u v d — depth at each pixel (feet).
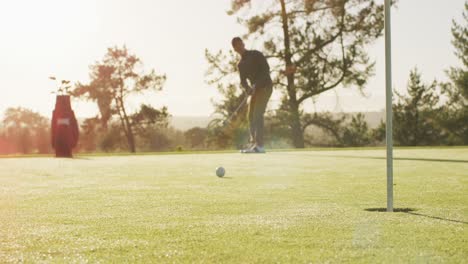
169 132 131.64
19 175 18.78
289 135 87.20
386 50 10.25
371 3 83.76
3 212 10.14
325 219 9.00
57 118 35.73
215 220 9.04
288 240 7.29
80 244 7.19
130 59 120.67
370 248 6.77
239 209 10.39
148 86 120.88
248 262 6.16
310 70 84.07
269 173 19.26
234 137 86.79
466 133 95.86
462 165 22.57
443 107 97.45
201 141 93.97
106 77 119.55
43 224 8.79
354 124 90.48
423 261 6.11
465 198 11.93
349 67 84.07
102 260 6.34
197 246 6.99
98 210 10.36
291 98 86.69
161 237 7.59
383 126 91.20
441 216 9.25
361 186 14.65
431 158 27.68
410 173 18.75
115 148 125.90
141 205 11.03
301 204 11.09
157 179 17.07
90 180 16.80
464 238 7.32
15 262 6.32
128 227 8.44
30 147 139.54
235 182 15.92
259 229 8.11
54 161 28.71
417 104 99.19
